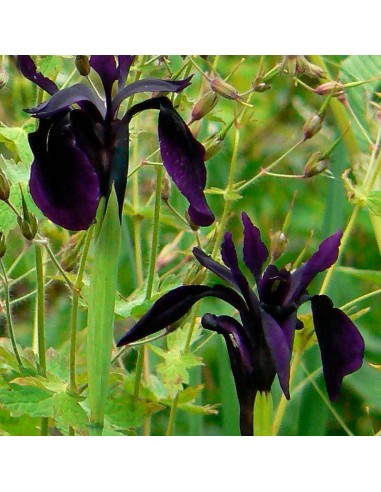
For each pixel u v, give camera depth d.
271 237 0.82
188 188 0.74
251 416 0.76
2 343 0.83
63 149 0.74
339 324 0.76
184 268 0.90
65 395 0.77
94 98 0.75
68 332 0.92
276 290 0.76
